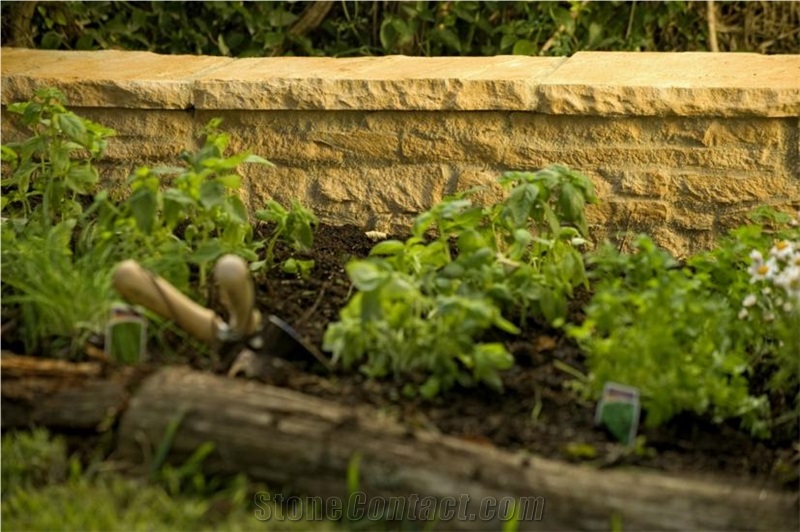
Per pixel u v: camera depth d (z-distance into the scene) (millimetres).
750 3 9891
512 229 5887
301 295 5953
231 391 4574
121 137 7375
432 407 4855
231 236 5938
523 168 7027
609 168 6938
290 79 7148
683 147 6836
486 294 5312
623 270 5840
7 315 5465
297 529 4367
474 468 4352
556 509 4293
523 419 4855
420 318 5355
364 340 5031
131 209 5547
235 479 4543
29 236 5887
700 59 7641
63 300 5234
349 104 7105
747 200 6801
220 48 9516
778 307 5320
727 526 4242
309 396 4805
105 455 4684
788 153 6734
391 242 5539
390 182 7191
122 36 9547
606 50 9516
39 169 7289
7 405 4773
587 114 6863
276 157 7297
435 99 7004
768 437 4957
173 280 5508
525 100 6910
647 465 4609
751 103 6680
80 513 4402
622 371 4875
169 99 7246
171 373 4695
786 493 4473
